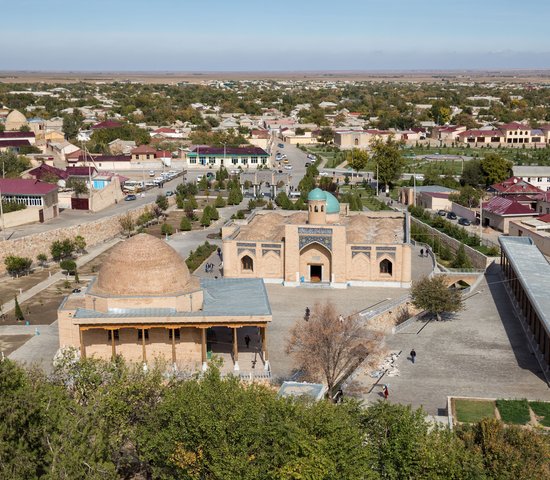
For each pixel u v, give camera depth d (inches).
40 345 2721.5
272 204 5492.1
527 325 2773.1
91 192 5009.8
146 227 5004.9
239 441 1476.4
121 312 2292.1
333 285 3314.5
